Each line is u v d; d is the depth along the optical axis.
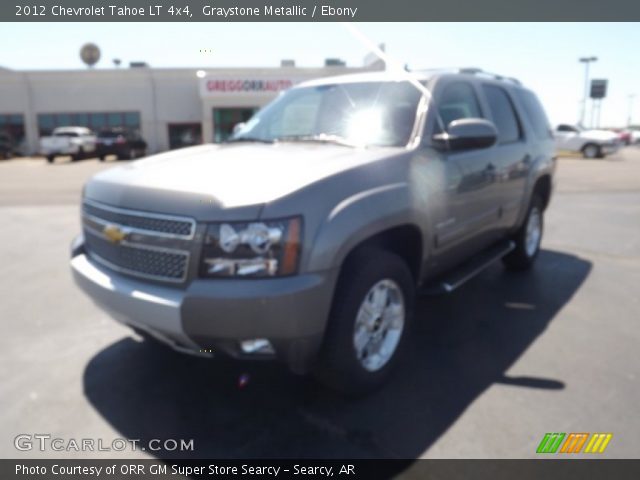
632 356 3.52
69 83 33.53
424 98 3.67
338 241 2.59
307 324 2.52
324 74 31.38
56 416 2.87
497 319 4.18
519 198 4.88
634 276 5.33
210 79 31.17
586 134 25.88
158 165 3.15
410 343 3.74
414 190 3.16
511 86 5.22
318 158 3.06
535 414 2.84
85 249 3.27
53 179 16.41
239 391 3.12
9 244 6.93
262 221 2.46
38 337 3.90
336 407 2.94
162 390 3.13
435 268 3.72
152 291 2.63
